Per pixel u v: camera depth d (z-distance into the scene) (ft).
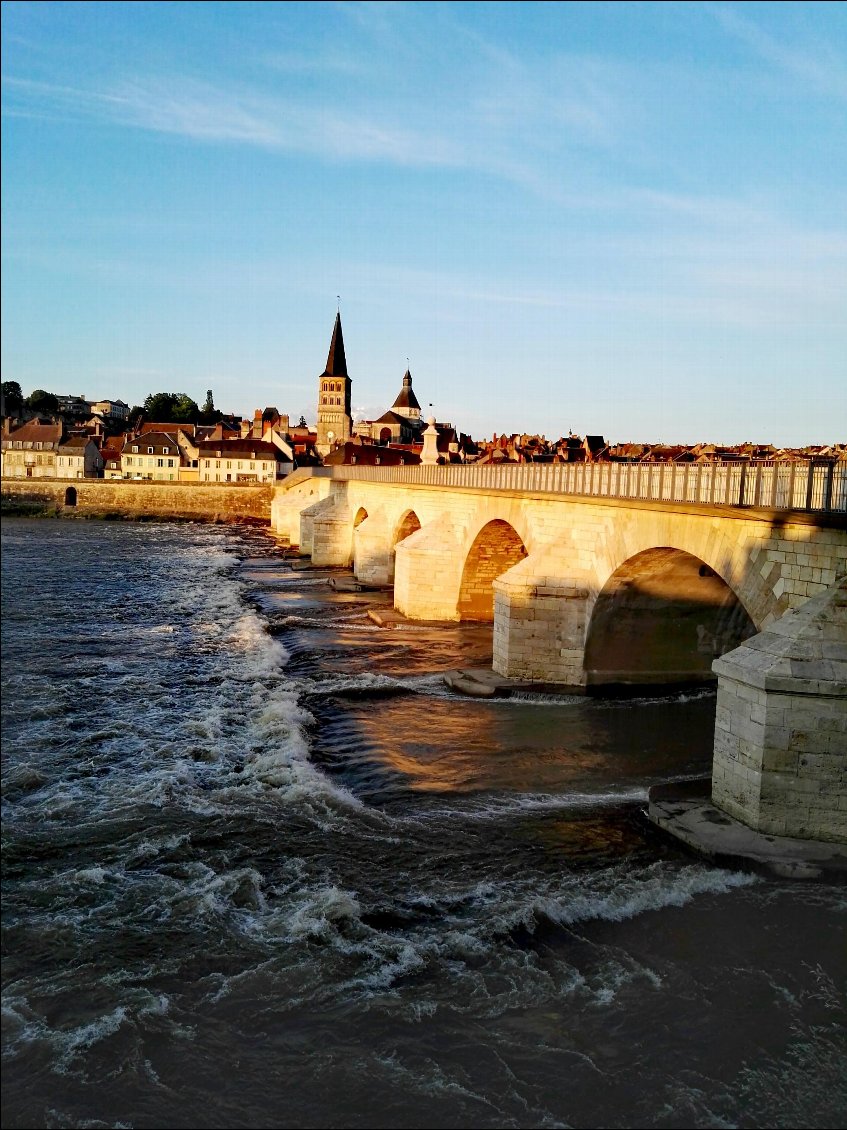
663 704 102.94
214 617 164.25
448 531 160.15
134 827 67.31
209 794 74.13
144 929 53.31
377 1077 41.14
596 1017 45.19
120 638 142.20
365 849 63.72
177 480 515.91
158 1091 40.37
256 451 531.91
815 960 49.90
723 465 76.48
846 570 61.82
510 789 75.66
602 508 100.83
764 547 70.38
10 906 55.88
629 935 52.49
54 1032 44.06
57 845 64.39
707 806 66.13
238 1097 40.06
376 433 602.44
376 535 210.79
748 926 53.16
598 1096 39.99
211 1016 45.32
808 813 59.67
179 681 112.88
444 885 58.49
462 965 49.47
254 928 53.42
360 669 119.34
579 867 60.75
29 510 459.32
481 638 142.10
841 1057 42.57
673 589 101.96
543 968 49.29
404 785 76.33
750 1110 39.29
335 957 50.16
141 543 329.52
